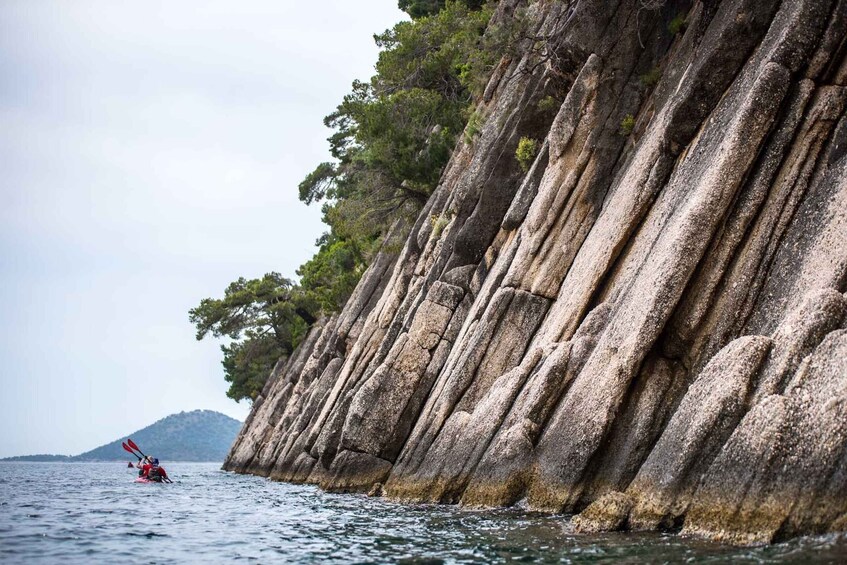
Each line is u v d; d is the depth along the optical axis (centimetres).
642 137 2367
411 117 4441
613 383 1677
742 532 1203
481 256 3084
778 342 1352
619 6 2584
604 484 1666
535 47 3247
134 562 1487
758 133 1675
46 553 1609
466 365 2452
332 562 1430
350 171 6234
